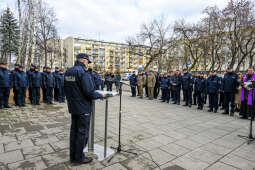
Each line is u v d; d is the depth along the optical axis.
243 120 5.55
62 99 8.14
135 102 8.95
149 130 4.26
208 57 22.67
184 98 8.66
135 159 2.74
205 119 5.58
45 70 7.53
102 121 5.03
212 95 6.88
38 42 20.22
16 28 24.17
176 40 22.48
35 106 6.93
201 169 2.50
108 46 74.38
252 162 2.74
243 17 14.52
